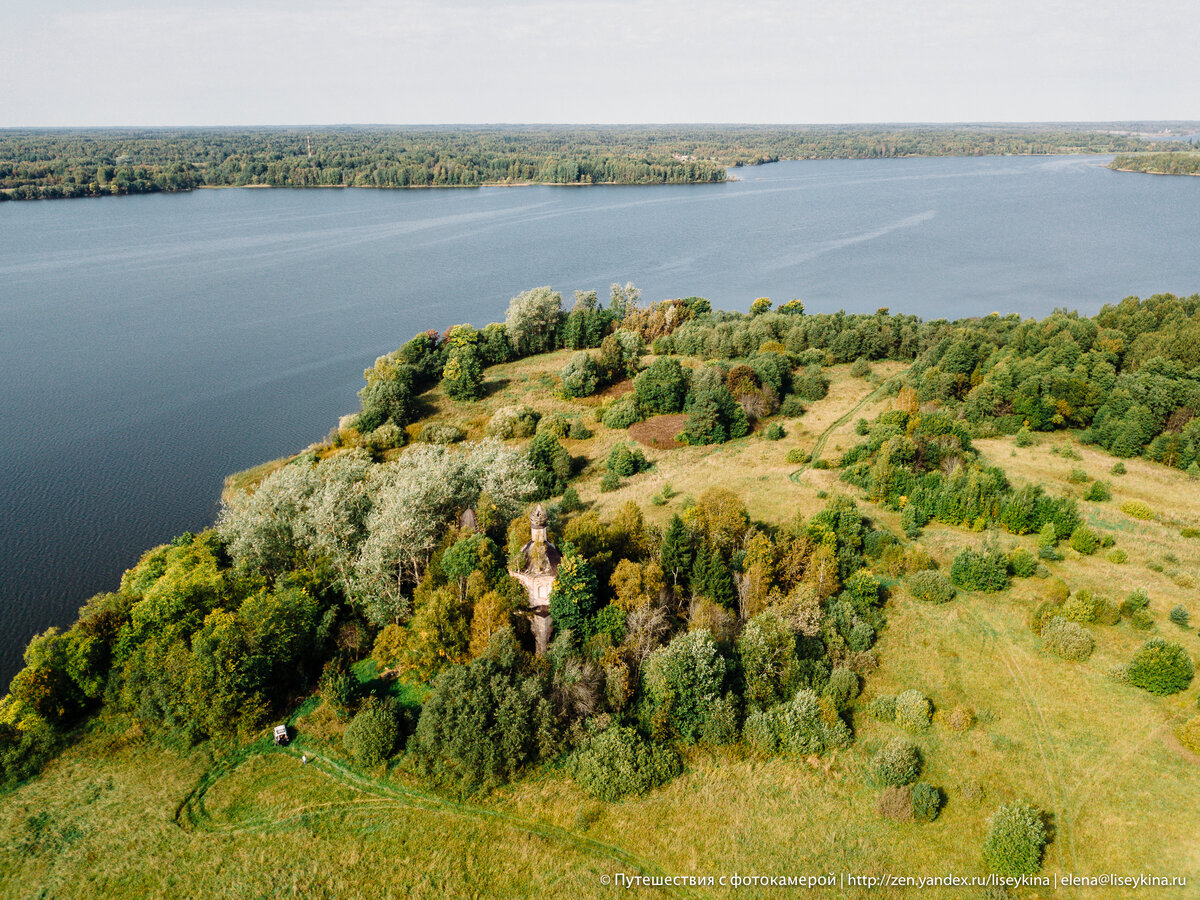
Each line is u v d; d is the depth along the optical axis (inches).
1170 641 2551.7
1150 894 1752.0
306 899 1802.4
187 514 4207.7
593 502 3892.7
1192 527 3262.8
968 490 3388.3
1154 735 2203.5
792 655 2417.6
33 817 2020.2
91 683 2342.5
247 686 2293.3
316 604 2625.5
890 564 3058.6
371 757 2160.4
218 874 1868.8
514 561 2541.8
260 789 2107.5
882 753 2111.2
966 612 2800.2
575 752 2143.2
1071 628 2549.2
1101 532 3260.3
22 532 3986.2
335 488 2987.2
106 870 1879.9
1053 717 2292.1
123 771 2171.5
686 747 2222.0
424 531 2795.3
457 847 1930.4
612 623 2428.6
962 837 1926.7
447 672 2213.3
